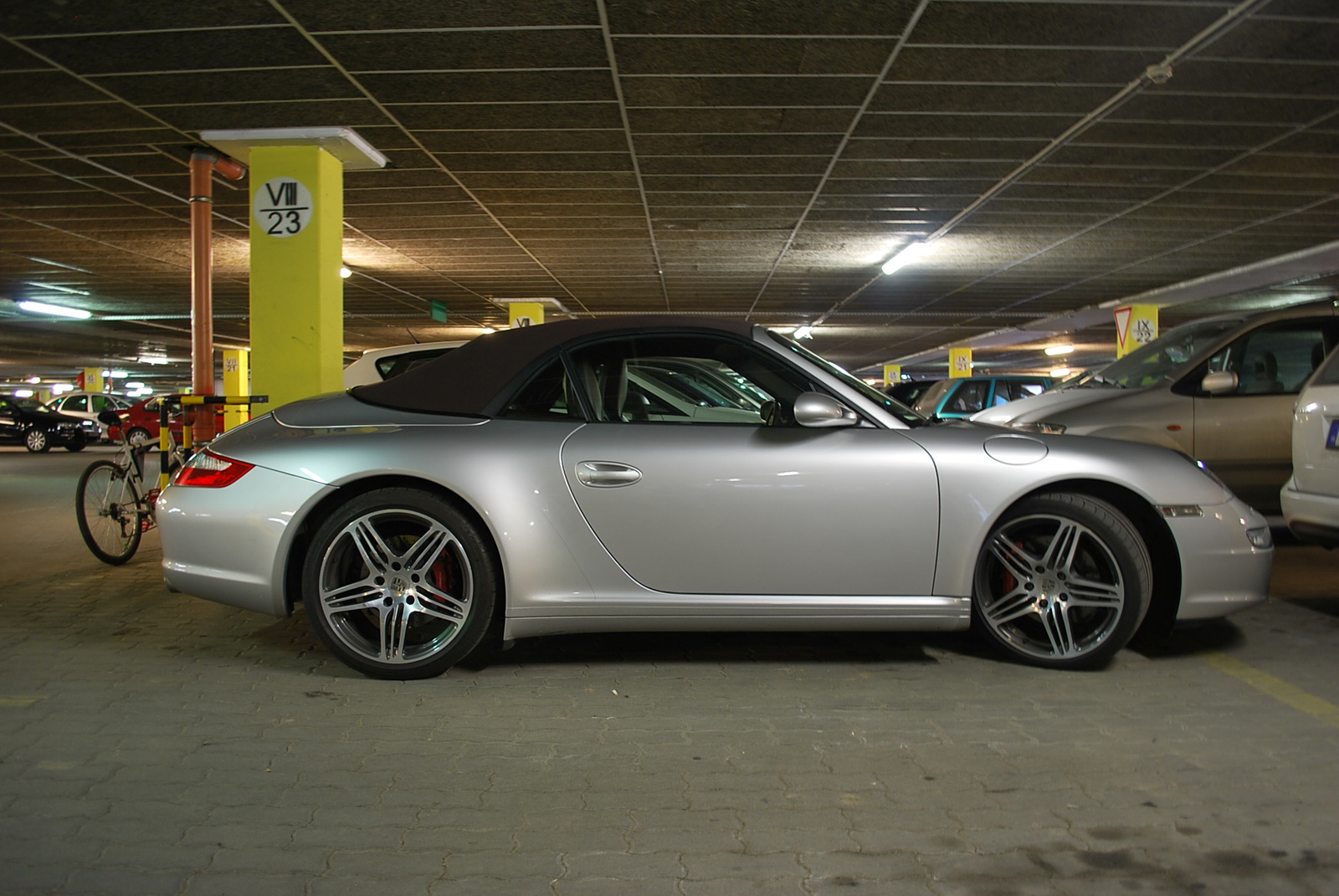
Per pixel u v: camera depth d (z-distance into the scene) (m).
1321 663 3.51
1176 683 3.27
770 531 3.24
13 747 2.64
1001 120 7.65
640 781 2.44
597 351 3.49
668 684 3.28
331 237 7.91
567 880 1.92
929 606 3.30
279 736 2.75
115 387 54.09
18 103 6.99
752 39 5.99
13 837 2.08
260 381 7.65
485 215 11.18
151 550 6.52
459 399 3.46
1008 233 12.41
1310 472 4.19
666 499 3.23
